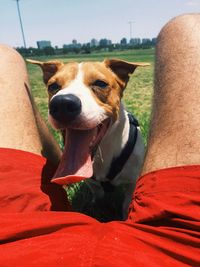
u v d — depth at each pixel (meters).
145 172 0.18
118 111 0.27
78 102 0.23
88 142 0.24
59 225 0.15
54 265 0.13
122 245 0.13
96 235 0.14
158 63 0.21
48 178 0.20
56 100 0.22
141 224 0.15
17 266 0.13
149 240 0.14
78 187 0.35
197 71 0.19
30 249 0.13
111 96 0.26
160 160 0.17
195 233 0.14
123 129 0.28
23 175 0.18
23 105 0.23
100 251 0.13
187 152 0.17
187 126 0.17
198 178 0.15
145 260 0.13
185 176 0.15
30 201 0.17
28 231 0.14
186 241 0.14
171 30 0.22
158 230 0.14
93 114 0.23
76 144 0.23
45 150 0.24
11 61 0.26
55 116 0.23
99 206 0.33
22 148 0.21
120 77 0.28
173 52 0.21
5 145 0.20
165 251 0.13
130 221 0.15
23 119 0.22
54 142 0.26
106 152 0.27
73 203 0.33
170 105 0.19
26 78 0.26
